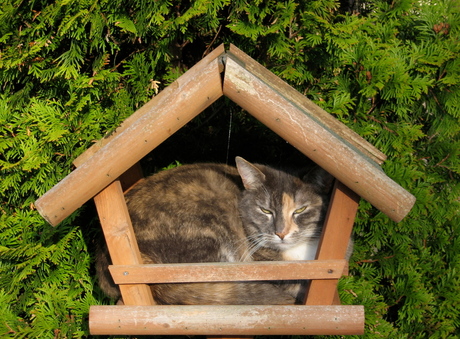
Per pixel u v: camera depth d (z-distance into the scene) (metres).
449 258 2.21
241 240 2.05
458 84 2.10
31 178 2.04
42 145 2.00
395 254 2.17
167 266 1.82
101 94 2.04
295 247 2.06
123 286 1.84
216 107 2.27
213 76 1.72
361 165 1.72
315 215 2.04
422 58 2.09
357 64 2.09
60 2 1.93
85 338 2.11
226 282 1.92
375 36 2.13
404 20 2.16
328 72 2.14
